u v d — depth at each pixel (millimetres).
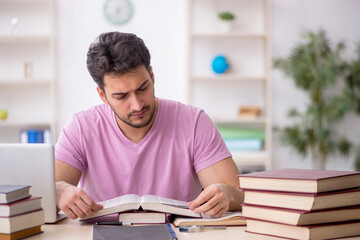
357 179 1299
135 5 5098
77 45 5090
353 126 5141
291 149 5180
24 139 4855
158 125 1854
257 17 5129
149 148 1842
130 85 1561
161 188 1834
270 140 4840
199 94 5156
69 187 1521
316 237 1204
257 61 5148
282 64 4898
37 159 1442
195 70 5145
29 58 5094
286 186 1236
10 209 1240
